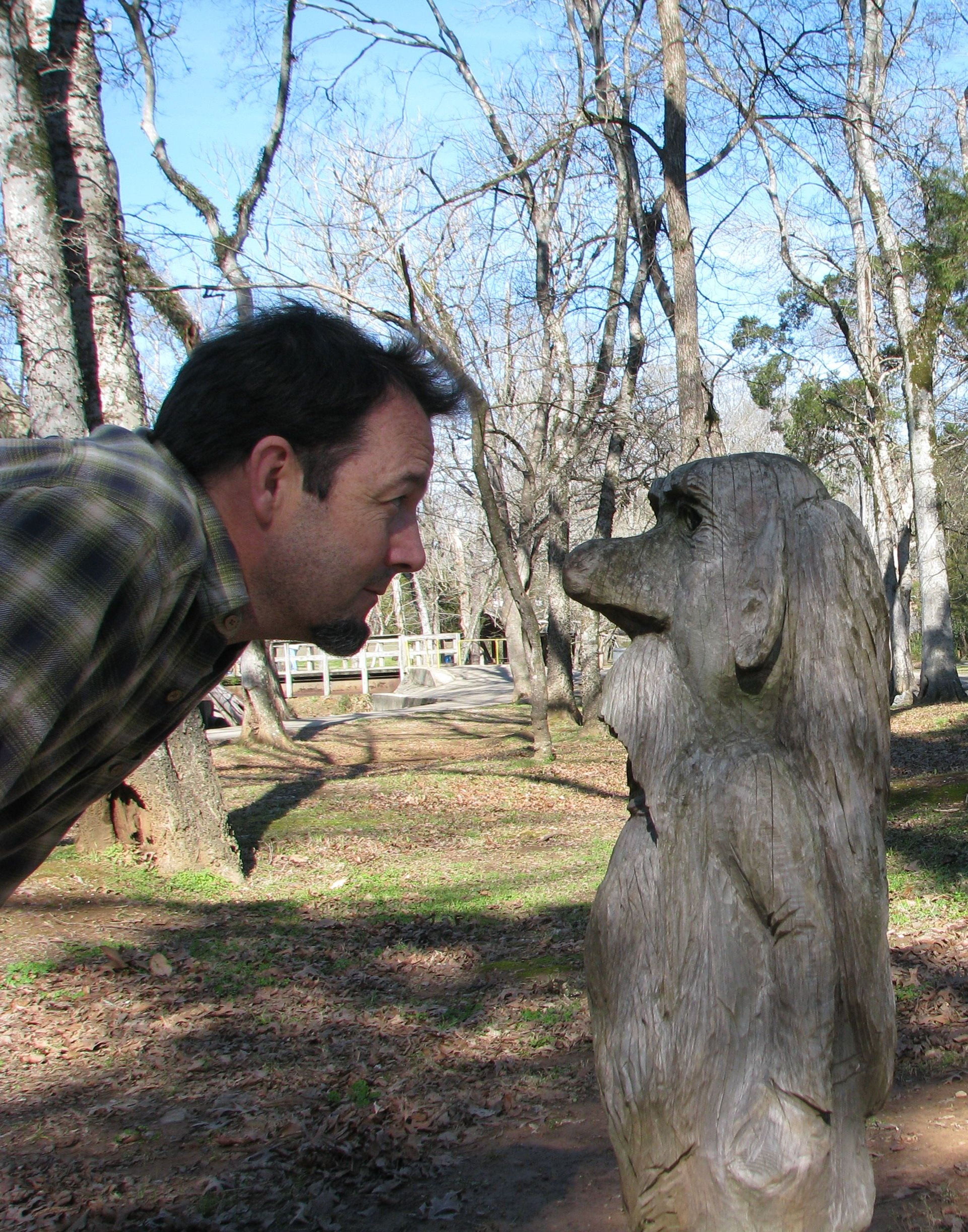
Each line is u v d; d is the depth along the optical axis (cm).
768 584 272
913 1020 609
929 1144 468
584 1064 595
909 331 2484
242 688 2462
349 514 164
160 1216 454
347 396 160
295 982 780
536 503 2542
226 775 1944
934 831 1099
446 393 180
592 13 2177
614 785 1672
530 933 882
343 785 1784
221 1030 689
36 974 805
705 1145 261
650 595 289
